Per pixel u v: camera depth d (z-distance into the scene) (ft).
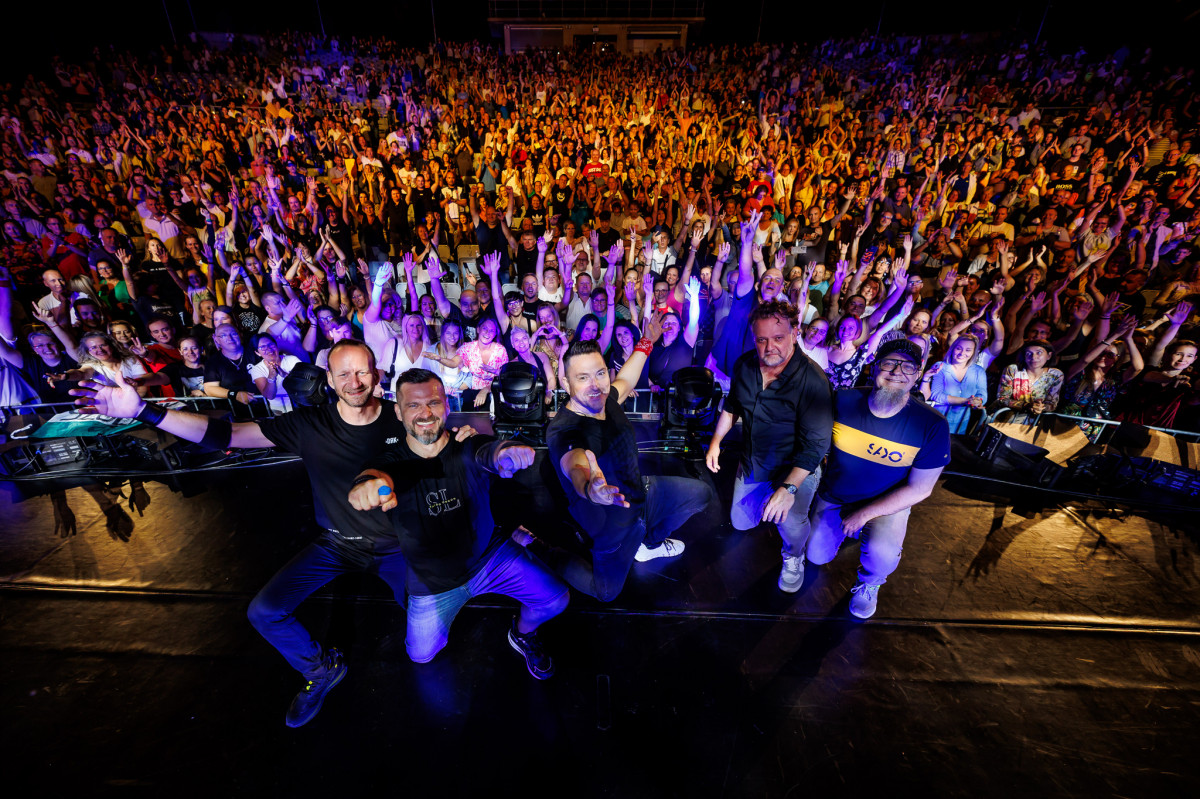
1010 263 22.17
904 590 10.80
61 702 8.52
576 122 41.60
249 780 7.47
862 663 9.24
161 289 23.36
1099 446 14.05
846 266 21.80
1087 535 12.40
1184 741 8.05
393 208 29.45
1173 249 24.81
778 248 25.13
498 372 16.74
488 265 18.04
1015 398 15.47
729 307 19.85
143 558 11.66
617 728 8.18
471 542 7.79
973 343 15.29
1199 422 15.03
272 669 9.10
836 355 16.75
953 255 26.09
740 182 32.96
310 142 39.06
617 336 17.06
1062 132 39.50
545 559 9.49
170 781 7.45
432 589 7.75
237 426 7.88
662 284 19.25
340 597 10.54
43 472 14.69
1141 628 9.98
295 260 23.50
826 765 7.71
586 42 82.38
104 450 15.44
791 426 9.23
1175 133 35.60
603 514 8.11
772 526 12.64
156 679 8.90
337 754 7.80
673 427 15.39
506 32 81.51
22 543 12.10
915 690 8.78
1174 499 13.50
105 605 10.39
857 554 11.78
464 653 9.39
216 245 24.85
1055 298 19.89
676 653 9.42
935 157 34.19
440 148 38.55
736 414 10.24
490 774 7.57
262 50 61.52
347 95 48.91
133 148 37.45
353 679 8.91
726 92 48.34
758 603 10.49
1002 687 8.84
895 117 40.19
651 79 54.03
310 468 7.94
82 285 20.07
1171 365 15.16
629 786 7.43
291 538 12.29
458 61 60.75
